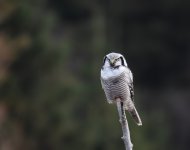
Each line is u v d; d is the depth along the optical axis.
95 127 29.81
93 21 34.88
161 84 41.34
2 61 27.33
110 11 40.47
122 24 40.53
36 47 28.72
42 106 28.47
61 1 39.00
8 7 28.42
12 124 26.55
